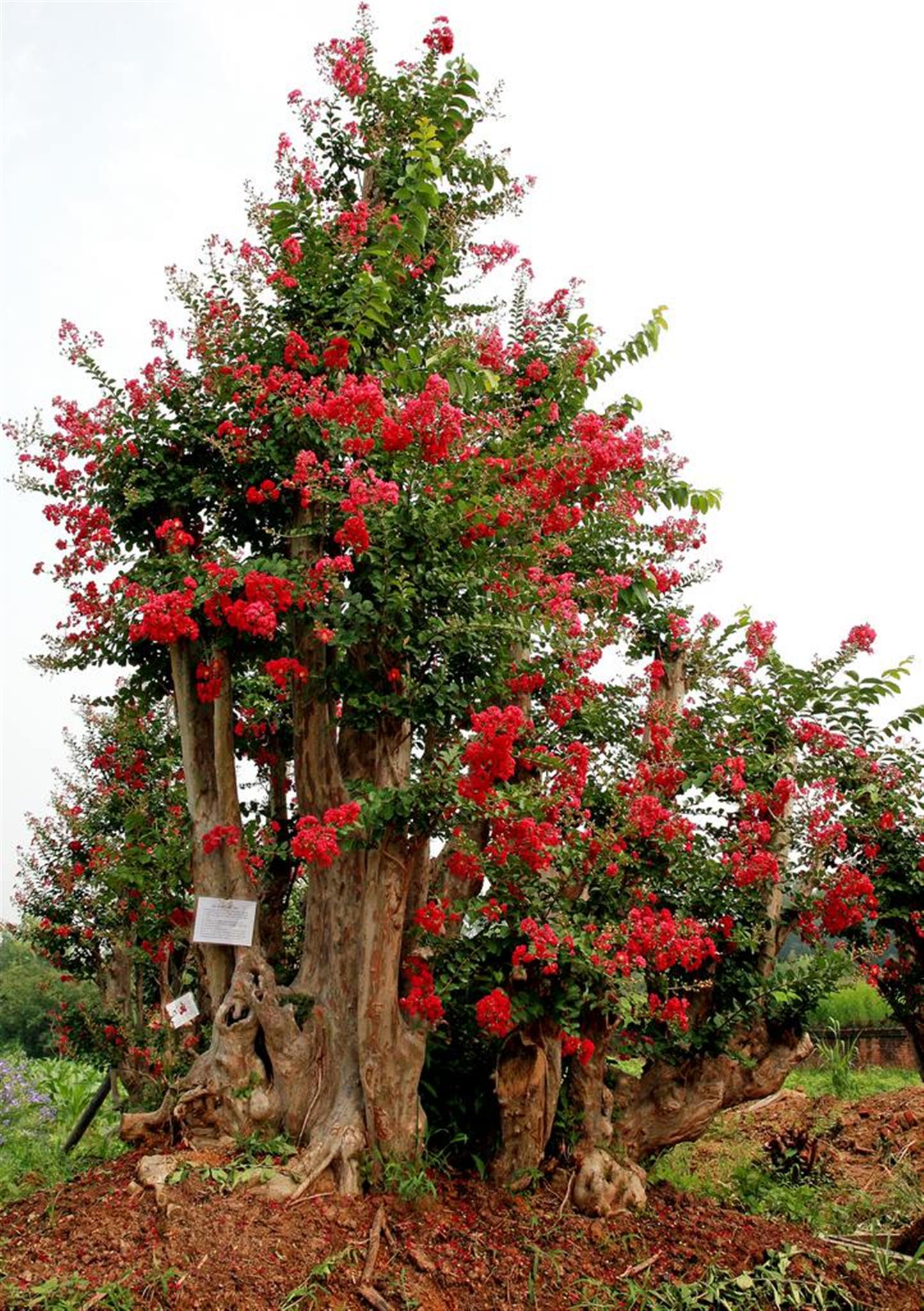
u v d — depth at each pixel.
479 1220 5.63
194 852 6.73
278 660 6.50
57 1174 6.55
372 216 7.16
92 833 9.36
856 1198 7.38
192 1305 4.34
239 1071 6.04
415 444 5.87
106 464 6.67
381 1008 5.80
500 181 8.01
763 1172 7.93
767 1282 5.36
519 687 6.34
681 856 6.60
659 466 7.99
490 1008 5.51
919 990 7.76
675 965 6.51
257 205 7.12
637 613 7.80
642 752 6.89
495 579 6.13
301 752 6.68
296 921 9.24
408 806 5.59
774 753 7.31
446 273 7.77
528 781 6.01
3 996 21.34
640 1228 5.90
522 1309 4.92
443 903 6.30
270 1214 5.15
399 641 5.86
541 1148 6.12
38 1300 4.31
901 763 7.45
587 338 8.09
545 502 6.75
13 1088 10.79
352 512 5.66
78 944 9.47
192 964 9.30
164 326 6.92
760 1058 6.83
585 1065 6.39
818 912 6.81
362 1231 5.20
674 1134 6.74
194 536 7.03
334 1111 5.91
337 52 7.60
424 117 7.52
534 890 6.03
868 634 7.31
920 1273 5.81
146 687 7.80
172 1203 5.10
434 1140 6.42
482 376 6.93
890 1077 13.23
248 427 6.82
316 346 6.89
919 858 7.46
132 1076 8.98
